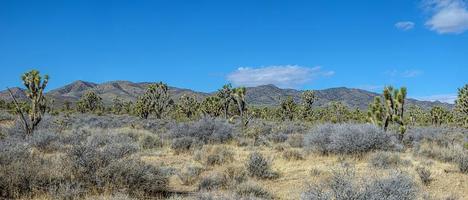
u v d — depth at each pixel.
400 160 17.17
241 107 34.69
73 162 11.72
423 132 30.44
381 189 9.38
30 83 24.28
